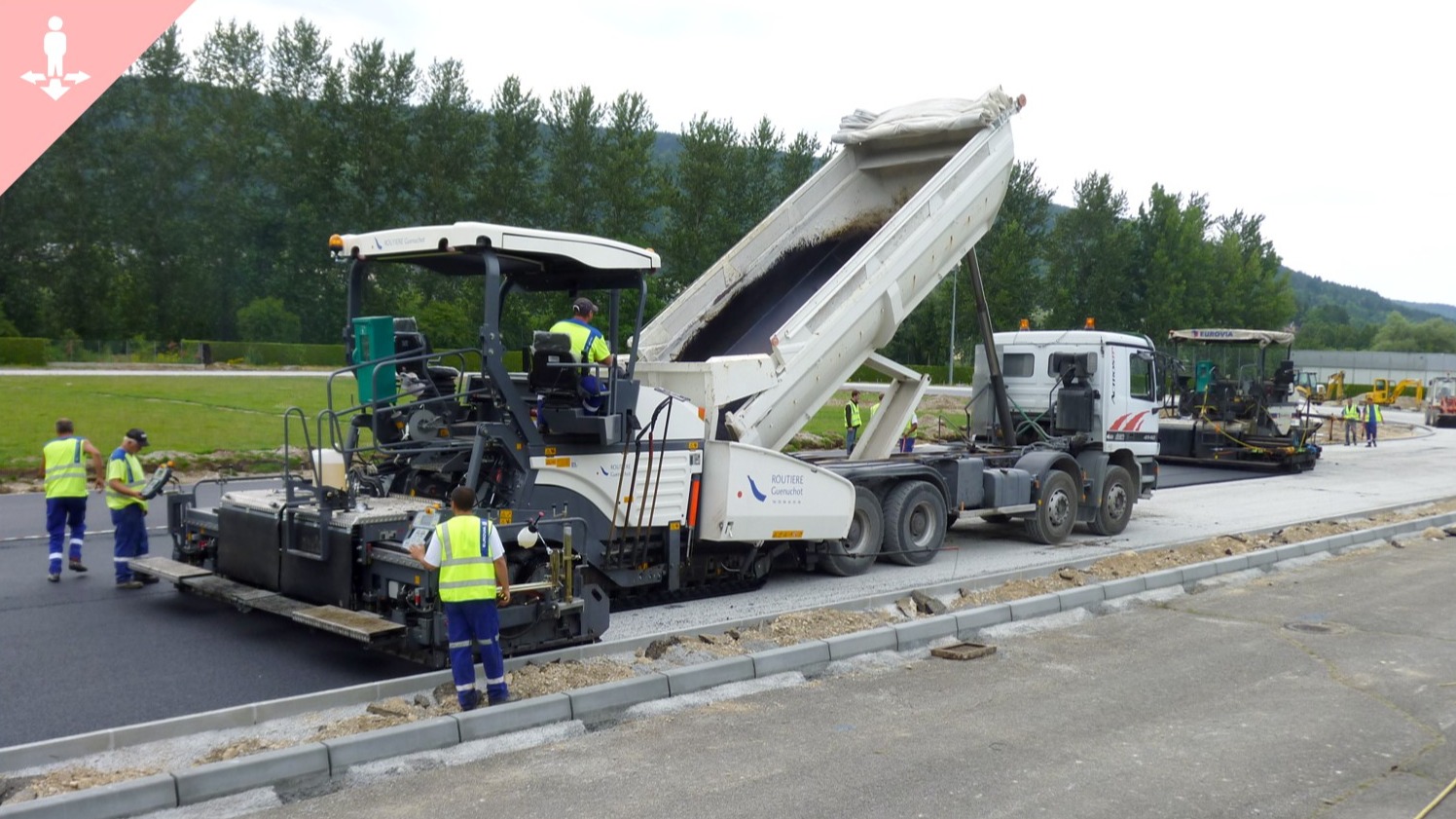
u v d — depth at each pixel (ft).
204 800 16.40
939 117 38.24
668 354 33.83
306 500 25.52
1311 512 53.62
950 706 21.93
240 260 186.91
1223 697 22.79
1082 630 29.01
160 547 38.75
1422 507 55.11
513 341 31.58
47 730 19.56
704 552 31.32
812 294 37.76
